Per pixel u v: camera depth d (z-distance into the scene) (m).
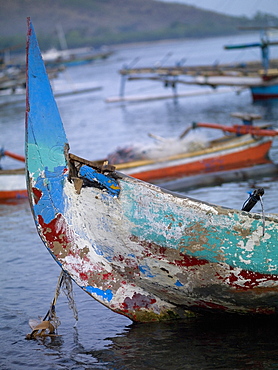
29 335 8.59
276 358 7.63
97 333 8.65
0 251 12.51
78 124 34.19
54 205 8.22
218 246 8.19
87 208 8.26
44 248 12.56
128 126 31.44
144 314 8.93
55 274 11.00
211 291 8.61
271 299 8.68
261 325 8.80
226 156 19.06
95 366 7.67
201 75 38.75
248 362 7.57
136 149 19.11
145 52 157.50
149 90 51.06
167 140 19.59
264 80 36.84
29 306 9.66
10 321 9.14
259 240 8.16
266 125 20.22
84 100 48.12
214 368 7.45
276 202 14.52
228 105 36.47
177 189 17.09
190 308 9.05
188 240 8.20
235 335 8.45
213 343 8.17
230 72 42.03
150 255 8.41
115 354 7.96
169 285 8.67
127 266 8.62
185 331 8.64
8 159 23.73
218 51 114.44
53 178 8.14
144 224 8.23
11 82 50.75
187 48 153.75
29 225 14.49
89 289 8.60
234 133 21.14
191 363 7.62
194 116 33.00
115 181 8.09
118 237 8.38
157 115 35.06
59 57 93.38
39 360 7.89
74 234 8.38
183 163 18.64
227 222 8.07
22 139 30.14
